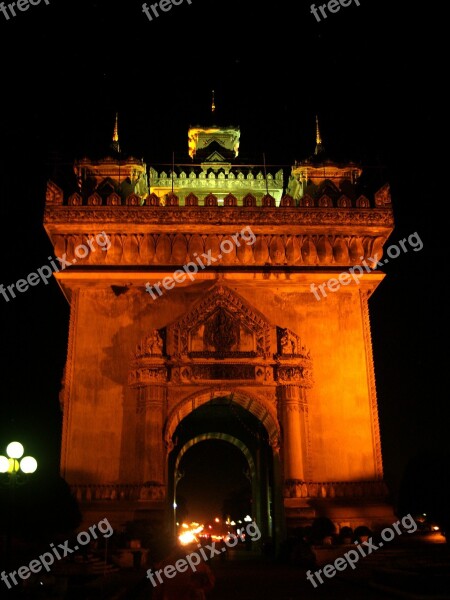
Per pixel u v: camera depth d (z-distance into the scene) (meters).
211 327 27.44
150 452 25.55
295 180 32.66
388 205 29.62
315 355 28.23
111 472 26.12
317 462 26.66
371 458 26.84
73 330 28.11
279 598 15.97
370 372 28.09
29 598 15.12
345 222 29.11
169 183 35.78
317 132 34.47
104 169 30.98
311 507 25.48
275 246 29.00
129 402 27.11
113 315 28.45
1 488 19.23
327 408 27.44
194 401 27.39
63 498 20.64
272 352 27.23
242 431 34.59
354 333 28.61
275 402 26.86
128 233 28.83
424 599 14.50
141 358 26.78
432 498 18.34
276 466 27.00
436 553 21.67
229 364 26.92
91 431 26.69
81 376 27.48
